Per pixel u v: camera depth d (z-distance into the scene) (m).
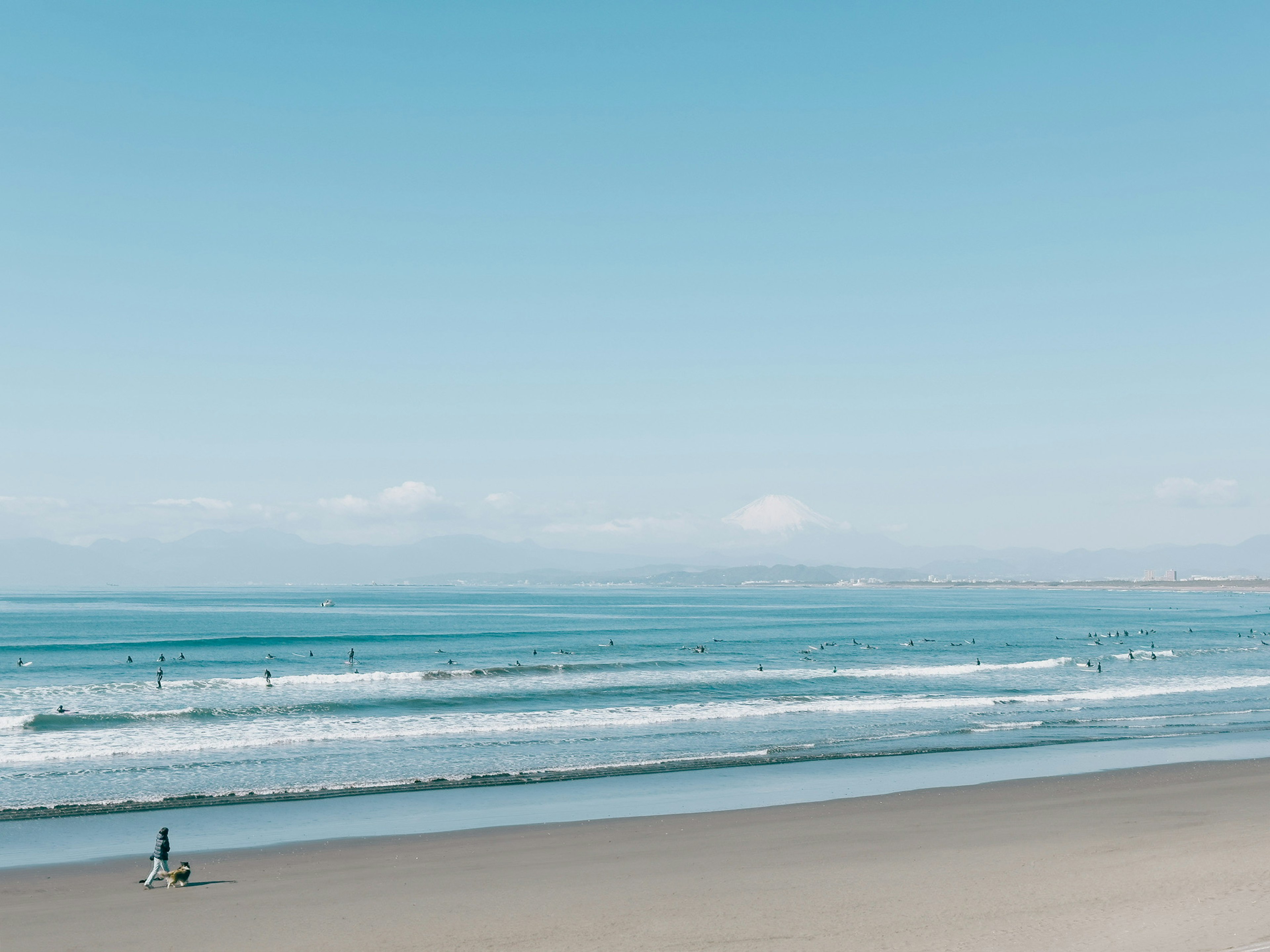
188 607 193.88
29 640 93.69
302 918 14.84
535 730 38.09
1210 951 11.79
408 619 143.62
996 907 14.29
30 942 13.84
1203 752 32.53
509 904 15.38
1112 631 122.12
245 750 33.22
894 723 40.38
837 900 15.06
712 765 30.20
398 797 25.59
